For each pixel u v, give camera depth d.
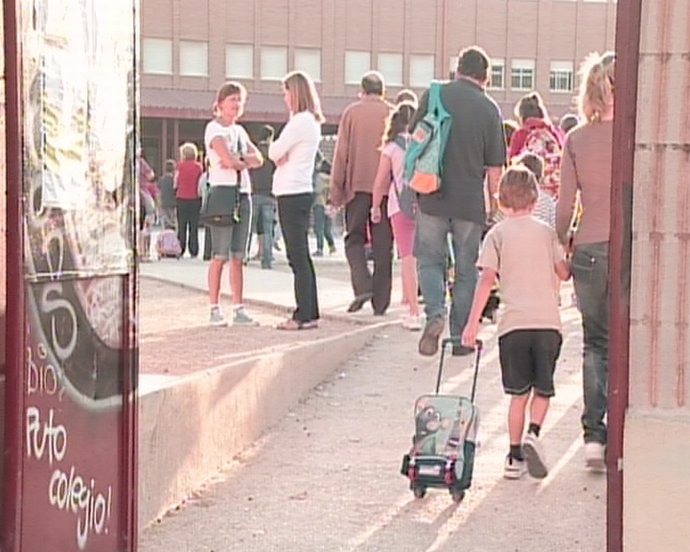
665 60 4.48
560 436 8.05
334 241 26.59
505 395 9.16
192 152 23.08
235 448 7.52
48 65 4.35
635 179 4.56
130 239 5.16
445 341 7.62
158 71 61.97
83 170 4.69
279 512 6.38
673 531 4.55
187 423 6.66
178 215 22.97
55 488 4.51
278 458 7.51
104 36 4.85
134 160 5.20
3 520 4.16
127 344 5.15
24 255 4.21
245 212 11.18
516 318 7.05
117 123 5.01
